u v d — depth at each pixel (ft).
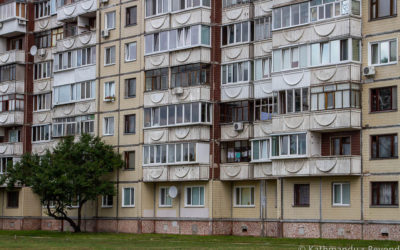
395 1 160.45
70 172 205.36
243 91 190.80
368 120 162.50
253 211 190.19
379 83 161.27
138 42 212.23
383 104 160.86
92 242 162.91
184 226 199.11
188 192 200.13
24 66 251.60
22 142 248.73
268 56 186.70
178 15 201.26
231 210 195.52
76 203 214.28
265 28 188.44
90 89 226.38
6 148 250.16
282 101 174.40
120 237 185.68
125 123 214.90
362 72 163.94
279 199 177.58
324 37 167.02
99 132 221.87
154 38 207.21
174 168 199.52
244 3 192.95
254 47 190.29
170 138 200.95
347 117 161.68
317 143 169.48
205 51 196.24
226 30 196.75
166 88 203.00
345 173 162.40
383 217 158.81
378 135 160.86
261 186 188.65
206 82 195.93
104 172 210.38
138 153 209.56
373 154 161.89
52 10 246.27
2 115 250.98
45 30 248.32
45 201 213.46
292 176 171.42
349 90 162.30
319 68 167.53
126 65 215.51
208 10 197.77
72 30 238.07
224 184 195.52
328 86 165.78
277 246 145.79
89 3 228.84
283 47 174.70
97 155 212.84
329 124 164.25
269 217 186.09
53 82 239.91
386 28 161.17
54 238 182.60
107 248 138.62
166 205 204.54
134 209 210.18
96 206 220.64
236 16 193.88
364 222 161.48
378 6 163.32
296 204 174.50
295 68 171.83
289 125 171.42
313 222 170.30
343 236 164.76
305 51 170.71
